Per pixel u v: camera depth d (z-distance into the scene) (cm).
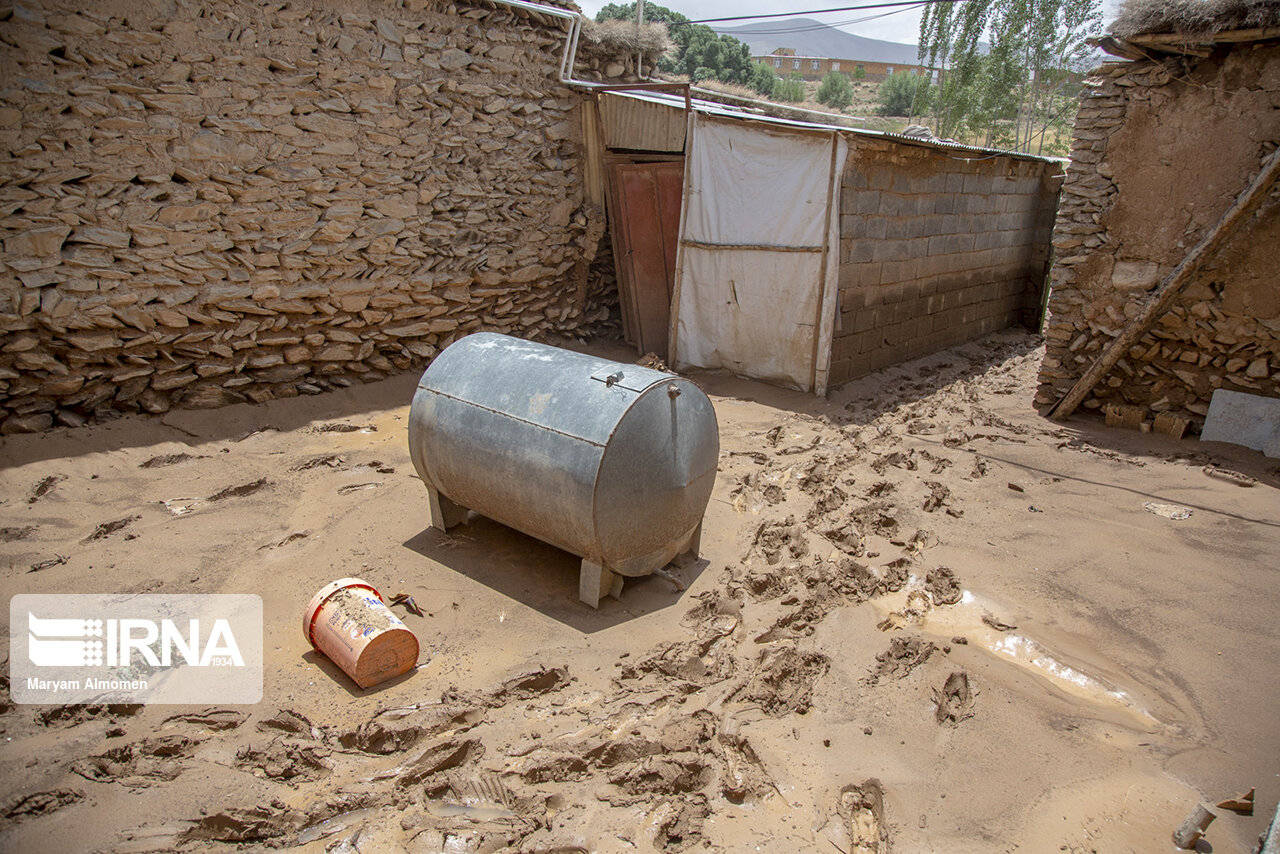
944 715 362
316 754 324
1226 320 703
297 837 286
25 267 602
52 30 598
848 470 650
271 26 702
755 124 815
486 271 891
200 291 689
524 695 369
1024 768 330
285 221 730
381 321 819
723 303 893
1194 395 743
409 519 548
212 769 316
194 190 677
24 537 496
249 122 698
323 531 524
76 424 634
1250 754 343
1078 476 651
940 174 957
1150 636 430
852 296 848
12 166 590
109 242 638
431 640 413
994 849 288
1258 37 618
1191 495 611
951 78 2047
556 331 1002
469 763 324
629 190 969
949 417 809
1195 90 682
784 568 488
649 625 430
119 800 297
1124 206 738
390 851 280
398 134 796
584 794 310
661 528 445
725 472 639
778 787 315
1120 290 757
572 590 465
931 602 462
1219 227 664
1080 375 805
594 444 410
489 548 512
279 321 743
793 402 825
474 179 868
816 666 397
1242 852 288
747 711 361
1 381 602
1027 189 1221
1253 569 499
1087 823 301
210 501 562
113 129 634
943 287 1049
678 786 314
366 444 687
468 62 837
